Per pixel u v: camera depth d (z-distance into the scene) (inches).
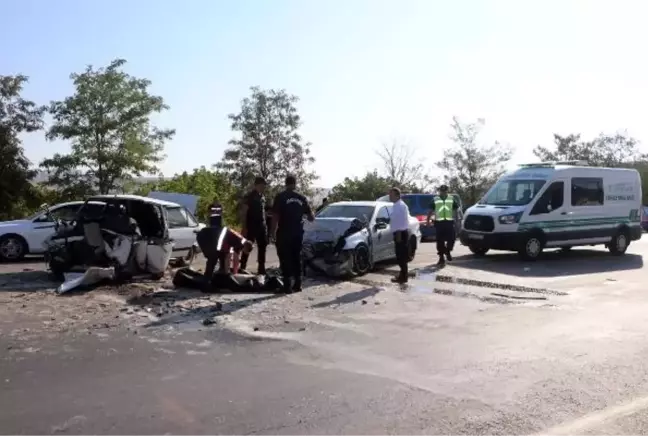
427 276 514.6
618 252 726.5
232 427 185.8
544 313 362.9
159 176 1087.0
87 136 1005.8
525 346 285.0
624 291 449.7
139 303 379.6
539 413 199.5
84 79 996.6
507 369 248.1
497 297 416.2
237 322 328.5
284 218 423.2
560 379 235.0
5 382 225.9
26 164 1008.9
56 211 623.8
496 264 613.3
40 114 1005.8
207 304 377.7
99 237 462.0
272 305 378.0
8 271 528.4
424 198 933.8
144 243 471.8
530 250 644.1
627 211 733.9
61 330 306.8
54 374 236.1
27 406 201.6
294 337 298.4
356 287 452.8
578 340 297.1
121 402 206.2
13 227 608.7
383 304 386.9
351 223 511.2
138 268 473.1
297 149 1197.7
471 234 663.1
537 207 649.0
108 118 1016.2
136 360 256.4
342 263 494.3
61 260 463.5
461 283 478.6
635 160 2094.0
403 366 251.8
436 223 595.2
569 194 674.8
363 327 322.0
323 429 185.2
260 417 194.1
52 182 1019.3
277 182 1176.8
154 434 180.1
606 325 331.0
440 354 270.5
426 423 190.4
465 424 189.6
